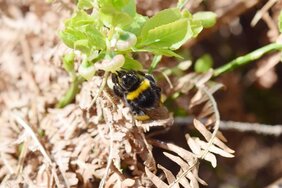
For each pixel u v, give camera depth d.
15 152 0.26
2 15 0.32
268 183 0.36
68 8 0.27
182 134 0.33
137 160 0.24
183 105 0.28
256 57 0.26
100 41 0.22
